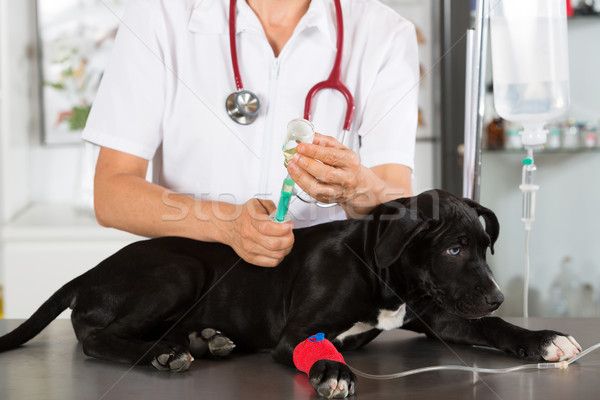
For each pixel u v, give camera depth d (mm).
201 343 1143
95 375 1011
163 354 1031
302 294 1123
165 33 1447
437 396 904
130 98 1426
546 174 2928
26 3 3104
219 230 1204
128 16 1463
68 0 3125
